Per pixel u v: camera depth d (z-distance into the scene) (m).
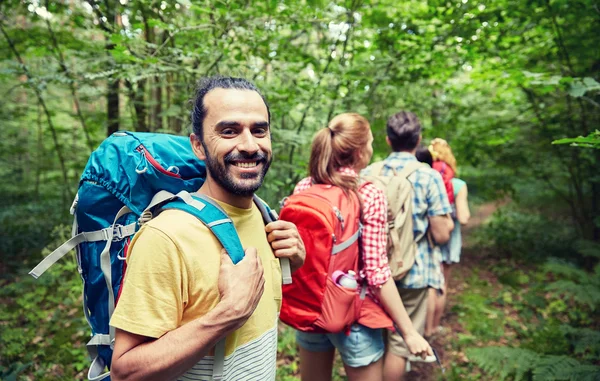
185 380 0.97
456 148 5.36
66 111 5.33
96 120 5.07
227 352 0.96
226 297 0.87
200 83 1.03
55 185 8.62
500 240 5.92
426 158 3.21
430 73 4.37
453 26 3.86
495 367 2.58
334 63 3.99
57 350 3.00
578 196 5.14
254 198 1.20
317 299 1.67
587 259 4.82
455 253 3.28
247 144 0.96
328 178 1.77
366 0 3.82
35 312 3.62
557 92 4.59
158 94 4.64
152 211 1.03
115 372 0.87
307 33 3.95
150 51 3.13
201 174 1.17
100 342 1.11
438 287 2.36
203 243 0.93
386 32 4.02
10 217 6.43
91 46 3.69
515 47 4.28
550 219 6.72
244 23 3.11
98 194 1.12
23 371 2.75
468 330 3.46
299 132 3.72
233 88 0.99
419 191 2.32
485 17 3.70
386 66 3.89
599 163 4.59
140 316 0.87
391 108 4.88
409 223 2.12
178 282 0.89
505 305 3.97
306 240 1.66
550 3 3.47
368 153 1.89
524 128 5.21
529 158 5.25
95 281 1.12
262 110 1.00
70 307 3.73
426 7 4.12
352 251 1.70
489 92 5.55
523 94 5.08
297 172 3.40
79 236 1.13
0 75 4.37
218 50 2.92
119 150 1.14
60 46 4.43
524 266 5.09
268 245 1.16
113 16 3.54
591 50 3.81
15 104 6.57
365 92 3.96
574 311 3.59
